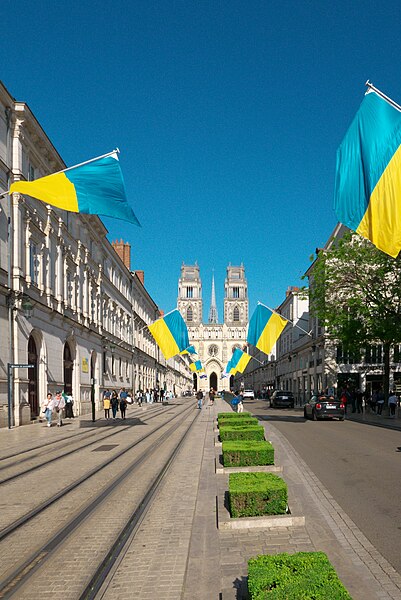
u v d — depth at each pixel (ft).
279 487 20.25
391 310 87.56
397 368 135.44
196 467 36.06
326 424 76.59
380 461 37.73
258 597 9.17
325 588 9.33
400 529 19.81
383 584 14.15
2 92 70.74
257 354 328.29
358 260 86.43
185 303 547.49
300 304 198.59
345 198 40.60
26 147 80.74
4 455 44.52
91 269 126.93
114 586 15.14
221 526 19.47
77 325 108.47
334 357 138.92
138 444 51.57
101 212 47.21
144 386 220.84
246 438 39.91
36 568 16.88
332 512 22.43
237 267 556.51
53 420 88.63
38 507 25.21
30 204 81.87
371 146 39.42
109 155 48.16
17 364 70.69
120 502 25.84
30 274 81.61
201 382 512.22
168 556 17.52
